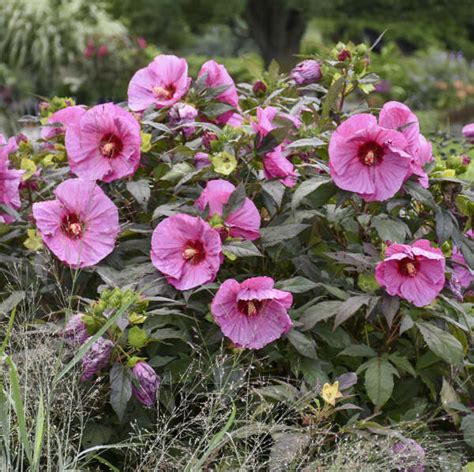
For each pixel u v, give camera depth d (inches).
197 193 114.0
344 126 104.3
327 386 97.0
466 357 116.5
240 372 102.6
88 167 110.6
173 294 104.0
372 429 98.3
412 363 112.5
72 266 108.1
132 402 104.2
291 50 657.6
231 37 912.9
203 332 107.2
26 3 604.4
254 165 108.8
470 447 109.4
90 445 102.4
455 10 762.2
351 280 113.3
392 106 107.3
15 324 106.8
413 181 106.0
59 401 101.4
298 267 109.6
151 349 104.7
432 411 111.7
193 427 106.5
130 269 107.0
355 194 106.0
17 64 593.9
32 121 137.8
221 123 119.3
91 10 615.5
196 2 602.5
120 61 590.9
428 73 634.2
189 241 103.9
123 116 109.1
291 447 95.6
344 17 754.8
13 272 116.9
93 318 97.5
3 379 99.1
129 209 117.0
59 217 107.0
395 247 100.8
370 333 113.0
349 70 126.1
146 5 589.0
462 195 110.2
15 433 100.6
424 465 101.7
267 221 114.4
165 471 100.9
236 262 115.3
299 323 103.6
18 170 115.3
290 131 114.0
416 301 101.7
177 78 117.7
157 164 115.1
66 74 592.1
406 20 767.7
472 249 107.8
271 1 642.2
